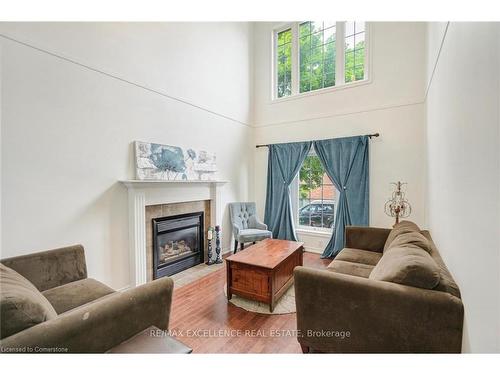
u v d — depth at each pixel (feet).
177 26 10.80
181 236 11.10
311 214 14.61
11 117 6.15
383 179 12.07
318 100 13.92
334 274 4.99
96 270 7.90
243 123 15.20
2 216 6.03
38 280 5.65
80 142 7.50
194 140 11.69
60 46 7.04
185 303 8.04
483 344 3.24
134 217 8.79
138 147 9.09
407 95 11.46
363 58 12.85
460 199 4.53
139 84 9.22
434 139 8.01
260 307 7.77
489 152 3.16
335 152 13.08
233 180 14.39
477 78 3.64
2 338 3.03
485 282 3.23
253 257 8.41
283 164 14.85
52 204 6.89
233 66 14.33
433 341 4.09
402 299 4.27
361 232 9.72
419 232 7.61
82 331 3.45
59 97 7.02
